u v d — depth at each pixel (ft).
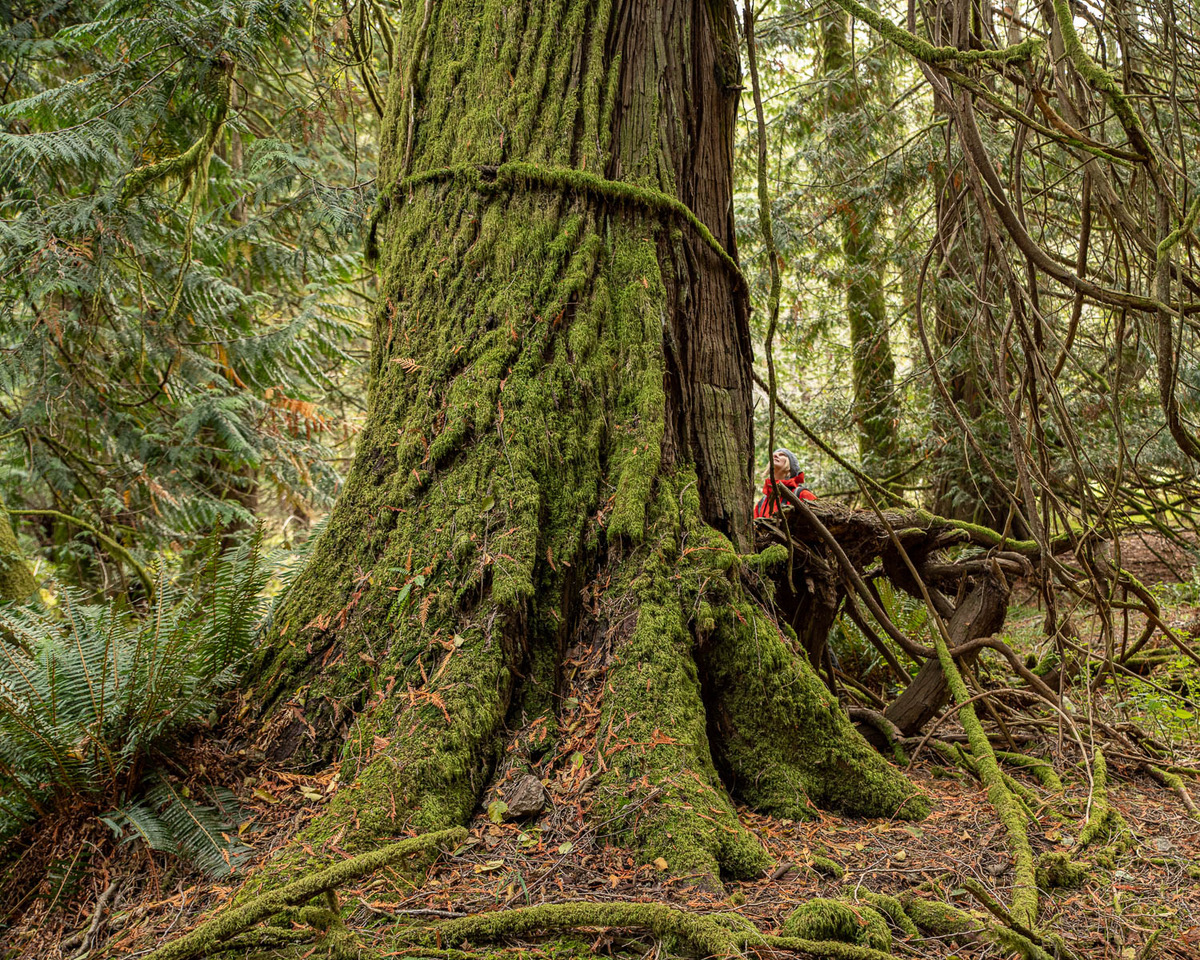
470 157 10.05
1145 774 10.46
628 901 6.48
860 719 10.87
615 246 9.78
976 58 7.55
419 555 8.89
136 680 7.94
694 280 10.11
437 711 7.91
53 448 20.56
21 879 7.35
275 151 17.07
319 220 16.16
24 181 15.14
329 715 8.51
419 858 6.95
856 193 23.00
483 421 9.13
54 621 9.18
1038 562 11.87
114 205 13.89
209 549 9.21
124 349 19.92
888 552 12.07
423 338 9.85
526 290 9.51
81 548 21.33
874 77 23.94
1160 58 10.55
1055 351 15.94
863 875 7.17
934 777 9.95
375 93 14.51
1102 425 20.53
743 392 10.61
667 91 10.16
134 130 14.74
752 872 7.09
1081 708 11.81
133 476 20.90
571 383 9.30
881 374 27.78
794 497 10.64
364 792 7.39
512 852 7.18
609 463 9.28
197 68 13.14
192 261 18.70
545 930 5.97
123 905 7.05
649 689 8.07
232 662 8.91
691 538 9.05
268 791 8.00
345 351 25.57
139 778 8.02
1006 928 5.95
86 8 18.57
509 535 8.67
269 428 22.16
